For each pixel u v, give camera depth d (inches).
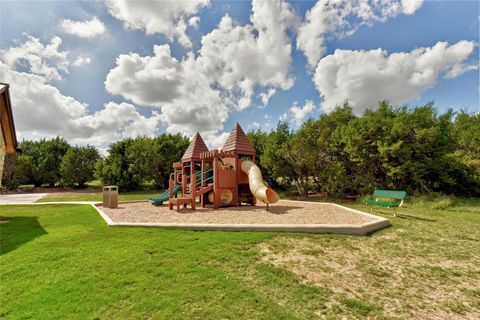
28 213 375.2
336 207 431.8
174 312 123.0
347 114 766.5
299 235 241.3
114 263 175.0
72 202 526.3
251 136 874.8
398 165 542.9
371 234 253.6
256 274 163.0
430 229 279.6
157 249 200.5
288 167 700.7
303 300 135.3
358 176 608.1
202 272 163.3
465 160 554.9
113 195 460.8
